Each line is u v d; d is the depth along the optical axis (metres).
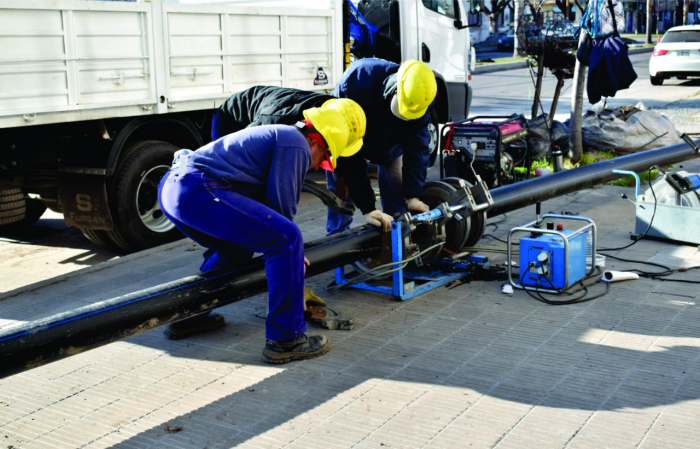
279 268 3.55
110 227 5.92
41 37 5.09
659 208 5.58
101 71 5.54
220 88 6.52
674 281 4.73
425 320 4.23
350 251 4.22
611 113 9.52
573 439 2.84
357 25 9.31
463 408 3.13
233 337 4.12
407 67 4.17
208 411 3.22
